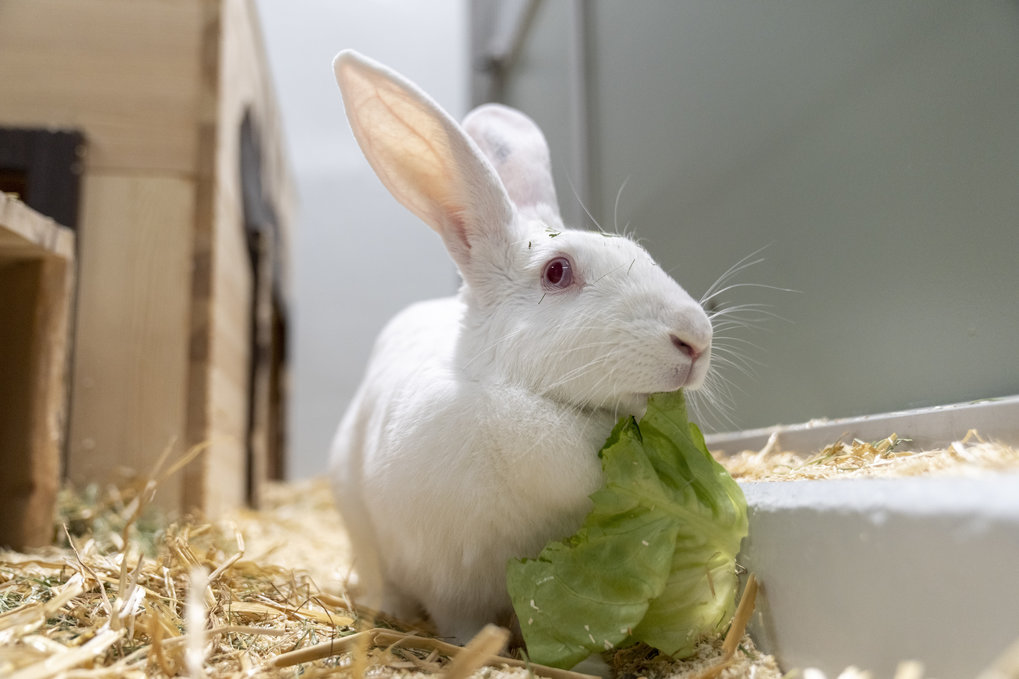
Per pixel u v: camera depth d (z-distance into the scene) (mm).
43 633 375
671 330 435
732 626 414
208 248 863
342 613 490
